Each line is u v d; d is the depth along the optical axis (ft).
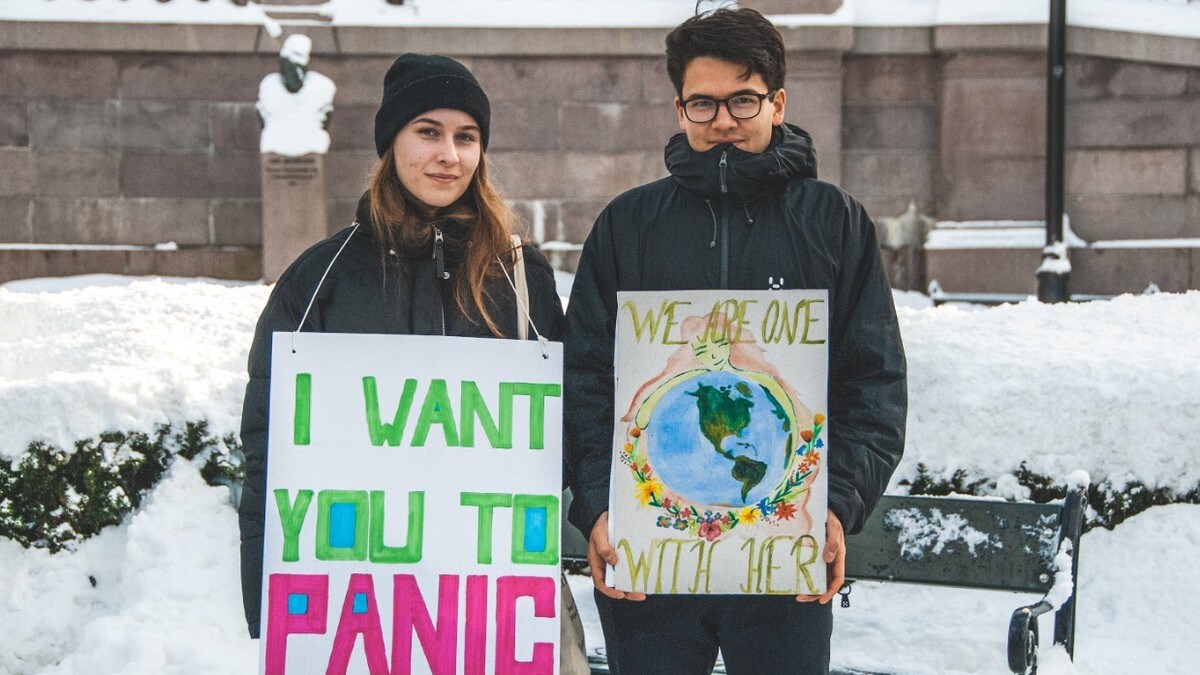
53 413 15.76
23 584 15.25
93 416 15.81
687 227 9.43
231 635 14.32
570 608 9.89
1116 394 15.79
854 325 9.30
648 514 9.13
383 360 9.27
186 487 15.71
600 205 46.68
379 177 9.66
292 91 45.39
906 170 46.60
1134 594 14.74
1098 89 46.19
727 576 9.07
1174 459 15.53
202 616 14.40
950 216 45.91
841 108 46.37
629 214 9.64
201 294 20.40
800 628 9.29
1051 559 12.37
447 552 9.23
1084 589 15.02
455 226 9.67
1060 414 15.87
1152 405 15.69
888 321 9.30
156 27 46.11
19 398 15.80
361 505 9.20
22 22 45.98
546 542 9.28
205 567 14.97
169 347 18.20
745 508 9.08
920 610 15.65
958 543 12.64
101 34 46.09
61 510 15.58
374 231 9.58
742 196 9.32
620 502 9.14
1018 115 45.52
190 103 46.78
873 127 46.60
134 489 15.90
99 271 47.01
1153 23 45.65
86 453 15.69
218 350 18.38
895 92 46.52
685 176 9.34
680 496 9.12
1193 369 15.94
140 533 15.15
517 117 46.60
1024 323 18.15
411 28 46.03
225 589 14.76
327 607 9.13
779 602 9.32
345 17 46.14
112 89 46.75
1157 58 45.68
